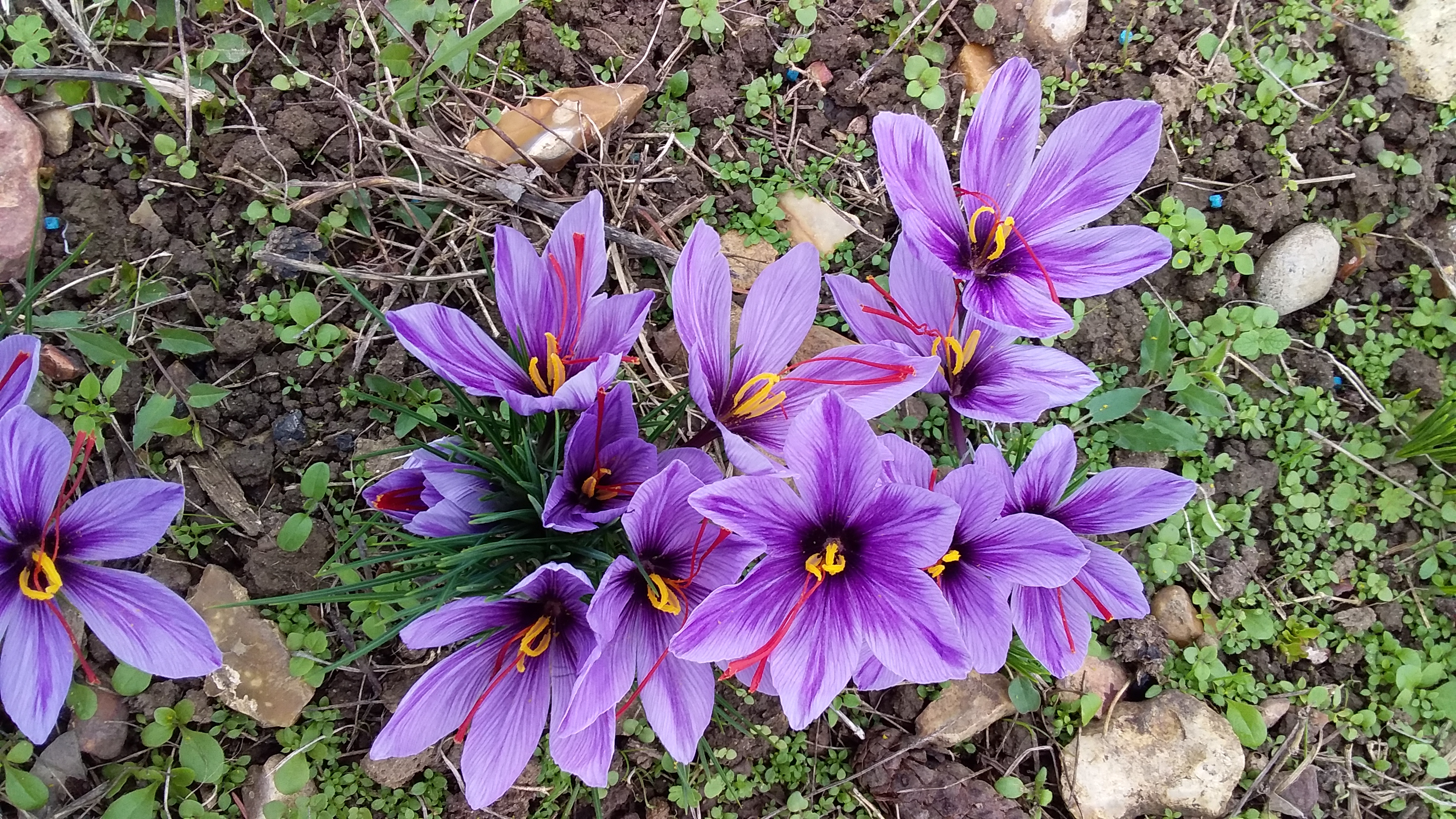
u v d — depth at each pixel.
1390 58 0.46
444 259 0.39
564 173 0.41
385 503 0.31
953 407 0.32
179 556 0.36
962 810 0.38
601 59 0.42
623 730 0.37
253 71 0.39
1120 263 0.31
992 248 0.32
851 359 0.30
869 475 0.27
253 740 0.36
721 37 0.42
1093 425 0.42
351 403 0.37
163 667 0.29
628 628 0.28
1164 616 0.41
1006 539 0.29
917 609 0.27
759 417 0.30
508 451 0.31
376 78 0.39
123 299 0.37
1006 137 0.31
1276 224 0.45
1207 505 0.42
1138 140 0.31
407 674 0.37
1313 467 0.43
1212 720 0.39
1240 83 0.46
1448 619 0.42
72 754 0.34
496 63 0.41
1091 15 0.45
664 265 0.40
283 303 0.38
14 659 0.29
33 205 0.36
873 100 0.43
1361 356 0.44
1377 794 0.41
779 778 0.38
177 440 0.36
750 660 0.27
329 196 0.38
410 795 0.36
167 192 0.38
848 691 0.39
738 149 0.42
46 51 0.37
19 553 0.29
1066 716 0.39
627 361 0.39
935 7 0.44
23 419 0.27
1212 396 0.42
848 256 0.41
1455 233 0.45
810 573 0.28
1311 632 0.41
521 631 0.29
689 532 0.28
